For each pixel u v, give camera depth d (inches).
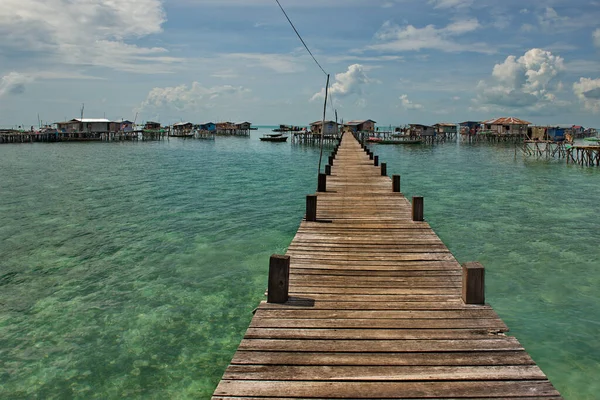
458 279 292.8
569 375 305.4
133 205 884.6
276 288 249.8
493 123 3503.9
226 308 408.8
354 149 1583.4
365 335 212.4
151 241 618.8
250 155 2412.6
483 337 210.7
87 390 289.0
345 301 253.8
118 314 394.6
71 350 335.9
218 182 1252.5
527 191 1101.1
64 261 533.6
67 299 425.7
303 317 232.1
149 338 354.0
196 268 511.8
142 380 299.7
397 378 177.3
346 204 540.1
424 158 2206.0
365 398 165.2
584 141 3971.5
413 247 363.6
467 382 175.0
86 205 881.5
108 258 545.3
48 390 288.5
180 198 971.3
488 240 637.3
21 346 340.5
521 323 383.9
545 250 589.6
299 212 825.5
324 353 196.2
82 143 3499.0
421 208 451.8
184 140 4318.4
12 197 972.6
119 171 1530.5
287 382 174.7
